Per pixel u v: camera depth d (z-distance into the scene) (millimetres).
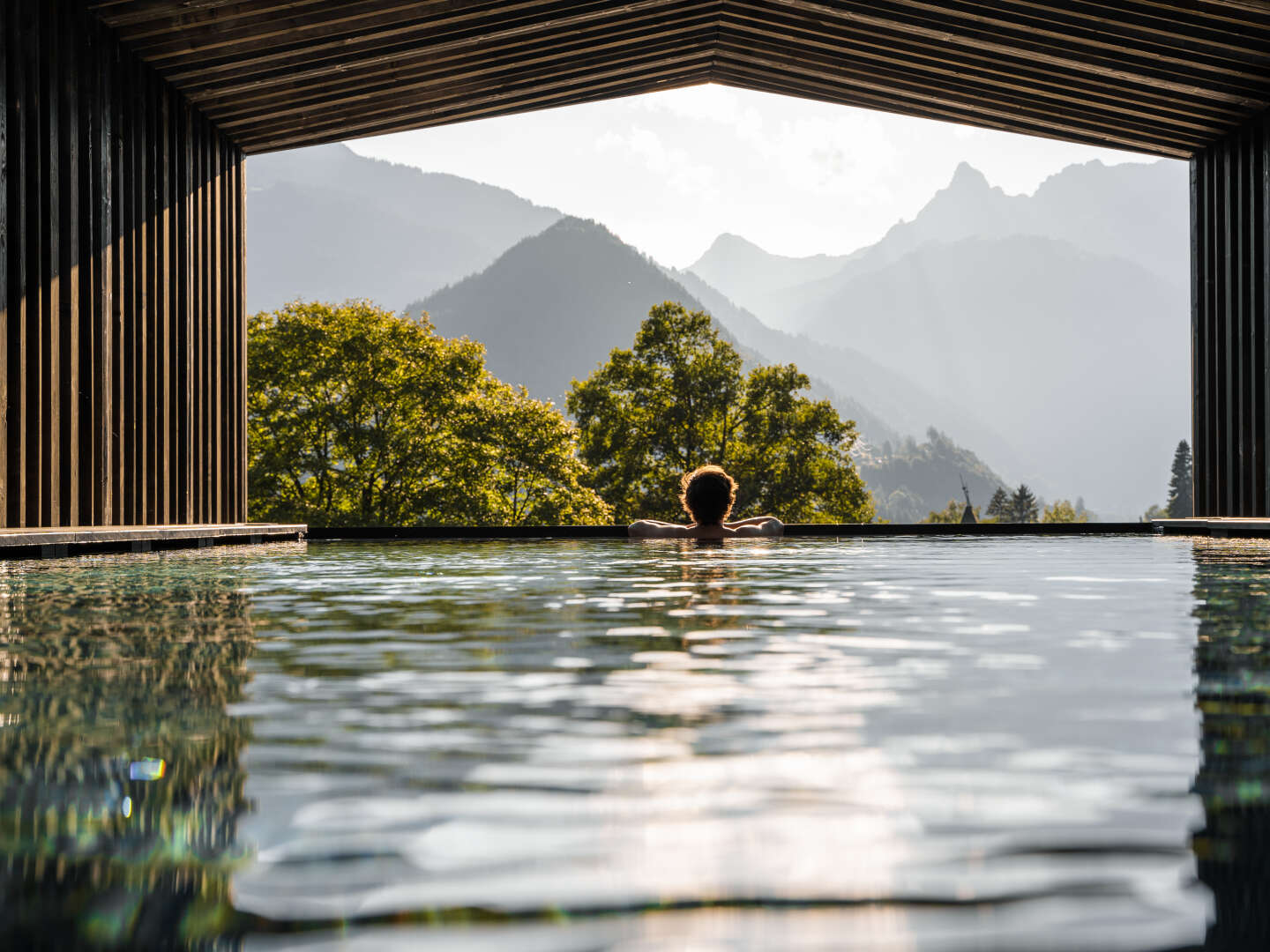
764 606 3334
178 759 1252
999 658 2100
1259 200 13531
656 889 805
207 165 13805
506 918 744
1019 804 1037
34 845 914
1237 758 1241
